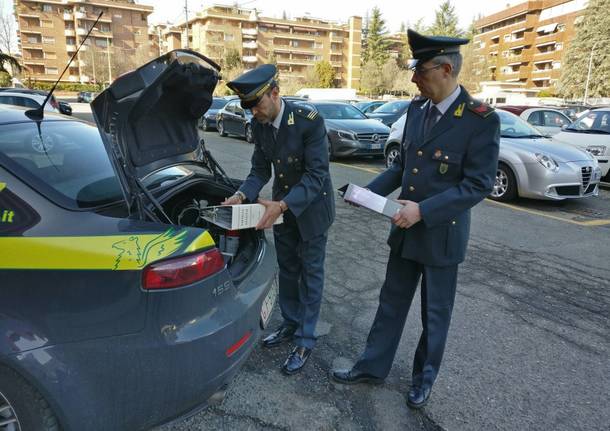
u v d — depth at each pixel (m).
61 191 1.68
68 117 2.45
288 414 2.13
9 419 1.56
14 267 1.49
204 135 14.92
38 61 68.12
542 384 2.43
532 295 3.51
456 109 1.89
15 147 1.79
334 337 2.82
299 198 2.16
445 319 2.14
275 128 2.25
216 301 1.72
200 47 73.81
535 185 6.23
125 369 1.54
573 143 8.38
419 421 2.13
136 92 1.78
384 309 2.27
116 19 70.12
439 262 2.02
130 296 1.52
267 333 2.84
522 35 73.06
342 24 84.31
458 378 2.46
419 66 1.84
